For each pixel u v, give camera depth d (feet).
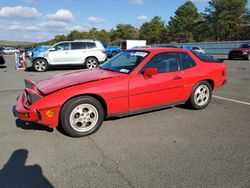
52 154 11.84
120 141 13.21
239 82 31.07
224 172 10.22
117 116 14.96
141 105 15.47
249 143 12.90
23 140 13.38
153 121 16.11
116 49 103.65
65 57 48.70
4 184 9.58
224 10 204.64
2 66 61.41
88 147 12.55
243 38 194.70
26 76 40.32
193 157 11.45
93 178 9.89
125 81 14.66
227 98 22.25
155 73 14.97
